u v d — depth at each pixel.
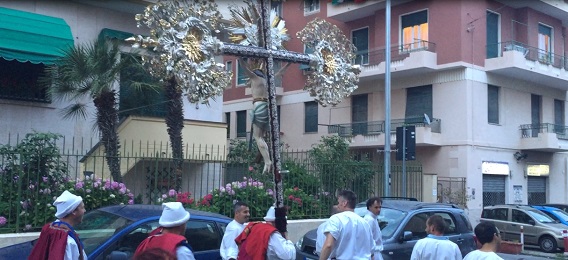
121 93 13.19
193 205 11.15
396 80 24.48
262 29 5.46
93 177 10.32
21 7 13.15
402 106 24.19
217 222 7.48
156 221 6.80
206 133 14.48
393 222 9.24
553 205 21.23
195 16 4.96
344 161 15.11
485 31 23.30
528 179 25.00
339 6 25.27
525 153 24.55
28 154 9.67
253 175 12.35
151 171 11.73
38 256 4.60
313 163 13.77
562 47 26.53
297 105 27.80
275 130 5.30
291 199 12.88
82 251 4.84
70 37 12.74
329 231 5.67
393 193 16.09
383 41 24.34
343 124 25.80
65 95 12.18
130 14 14.95
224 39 7.35
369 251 5.88
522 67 22.58
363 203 10.59
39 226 9.48
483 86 22.95
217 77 5.00
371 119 25.02
